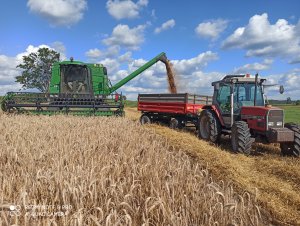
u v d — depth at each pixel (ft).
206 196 15.23
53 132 30.12
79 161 19.58
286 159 29.17
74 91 54.08
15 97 47.16
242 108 33.35
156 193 14.89
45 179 15.55
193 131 46.47
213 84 37.81
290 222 16.78
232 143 32.63
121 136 30.30
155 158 21.08
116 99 50.39
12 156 20.27
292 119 73.00
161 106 49.70
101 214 12.42
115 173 17.70
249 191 20.08
